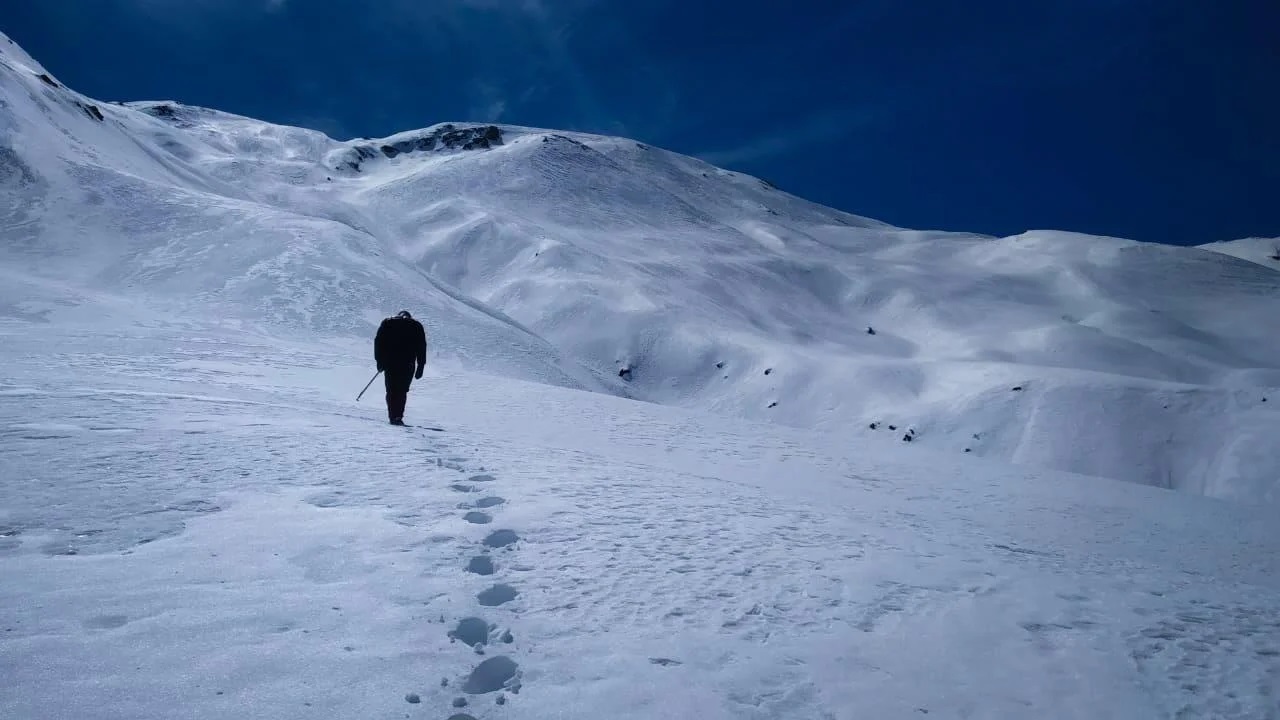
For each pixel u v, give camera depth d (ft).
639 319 329.52
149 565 13.55
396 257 176.04
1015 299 497.46
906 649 13.47
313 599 12.76
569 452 34.14
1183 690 12.92
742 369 293.23
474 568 15.65
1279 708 12.44
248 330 95.76
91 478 18.85
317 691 9.81
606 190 652.07
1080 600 17.89
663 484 27.35
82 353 57.16
